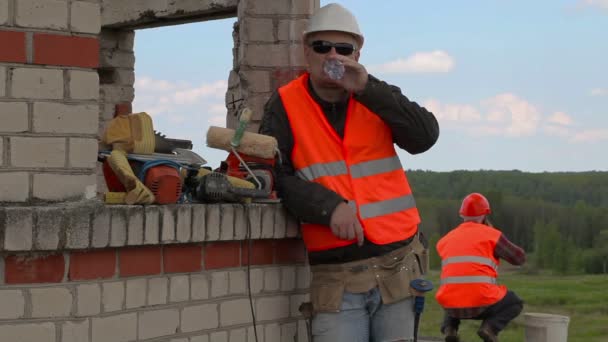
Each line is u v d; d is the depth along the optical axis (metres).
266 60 7.34
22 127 4.98
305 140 5.93
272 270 6.12
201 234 5.50
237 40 8.16
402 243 5.96
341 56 5.66
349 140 5.93
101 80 9.92
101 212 4.99
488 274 9.46
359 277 5.84
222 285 5.77
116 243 5.06
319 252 5.93
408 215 6.09
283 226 6.05
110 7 9.34
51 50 5.05
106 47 9.82
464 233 9.64
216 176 5.62
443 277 9.61
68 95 5.10
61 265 4.94
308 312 6.00
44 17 5.03
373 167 5.98
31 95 5.00
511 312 9.41
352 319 5.86
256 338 5.99
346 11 5.93
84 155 5.15
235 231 5.72
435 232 28.08
